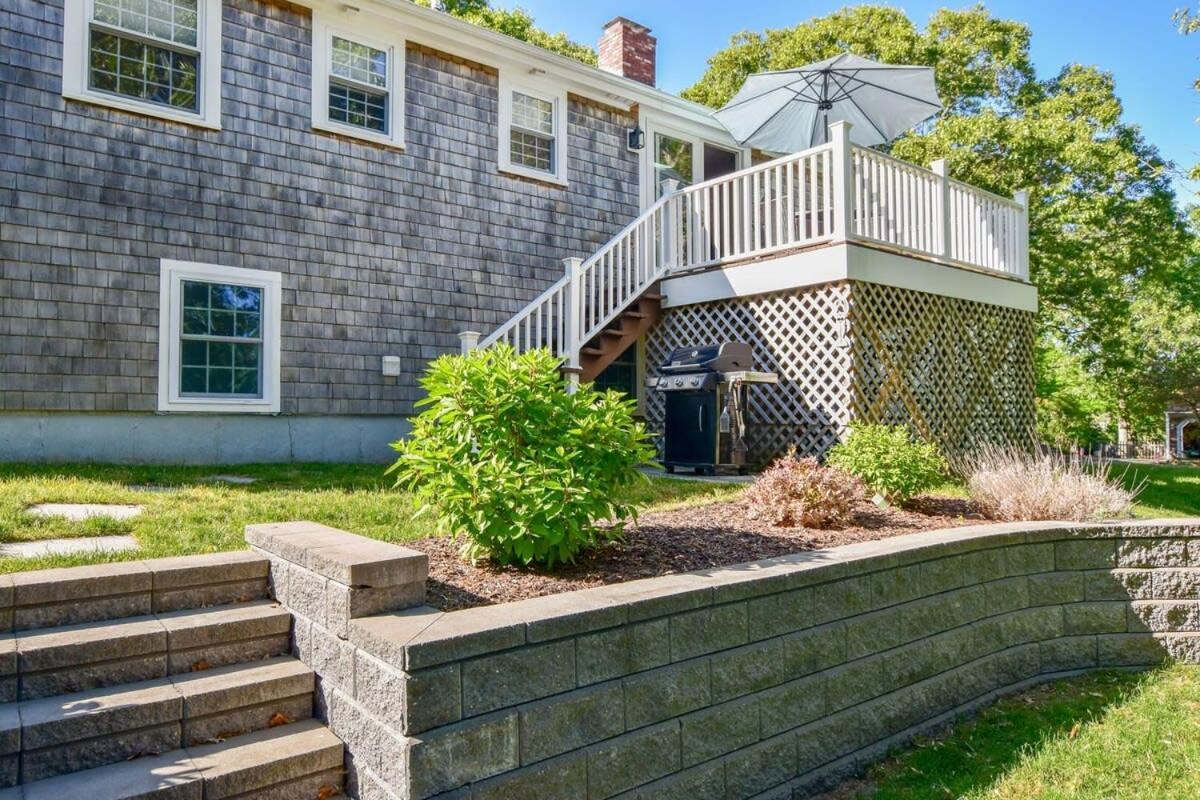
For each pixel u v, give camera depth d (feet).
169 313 22.53
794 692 9.90
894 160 25.55
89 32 21.56
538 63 30.48
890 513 16.25
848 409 23.24
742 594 9.44
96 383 21.36
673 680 8.66
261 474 20.84
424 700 6.82
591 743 7.91
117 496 15.47
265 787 7.59
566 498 10.07
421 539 12.71
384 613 8.05
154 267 22.33
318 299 25.34
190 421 22.98
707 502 17.24
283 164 24.71
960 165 47.03
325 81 25.63
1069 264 48.26
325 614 8.48
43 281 20.65
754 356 26.37
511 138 30.35
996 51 53.16
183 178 22.88
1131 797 9.10
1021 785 9.53
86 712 7.50
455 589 9.53
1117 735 10.96
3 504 13.98
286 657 9.26
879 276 24.30
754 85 32.09
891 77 31.22
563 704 7.71
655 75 39.27
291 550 9.39
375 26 26.73
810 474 14.80
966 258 28.73
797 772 9.83
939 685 11.87
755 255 26.27
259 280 24.13
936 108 32.99
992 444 27.99
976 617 12.73
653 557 11.51
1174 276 70.18
